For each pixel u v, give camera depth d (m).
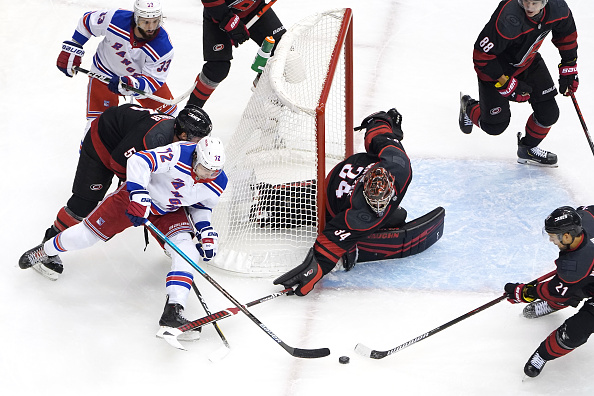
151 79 19.06
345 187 17.86
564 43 19.72
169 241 15.66
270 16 21.97
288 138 19.06
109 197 16.19
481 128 21.23
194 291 16.77
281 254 18.20
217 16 20.23
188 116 15.73
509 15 18.61
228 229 18.67
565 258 14.65
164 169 15.35
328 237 17.06
